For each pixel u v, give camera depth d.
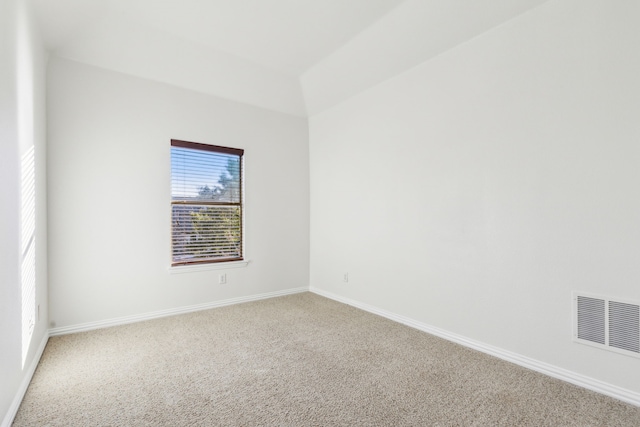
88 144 2.96
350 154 3.85
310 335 2.85
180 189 3.53
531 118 2.22
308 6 2.58
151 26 2.84
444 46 2.74
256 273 4.06
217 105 3.74
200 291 3.62
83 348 2.54
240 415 1.69
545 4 2.15
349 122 3.86
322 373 2.15
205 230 3.69
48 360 2.32
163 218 3.37
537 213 2.20
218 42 3.11
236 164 3.94
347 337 2.81
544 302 2.17
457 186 2.70
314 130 4.46
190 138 3.55
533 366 2.21
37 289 2.31
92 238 2.97
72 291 2.87
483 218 2.51
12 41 1.66
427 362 2.32
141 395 1.88
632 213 1.81
